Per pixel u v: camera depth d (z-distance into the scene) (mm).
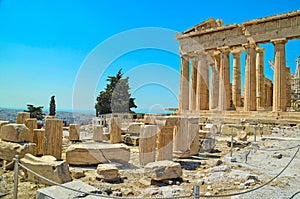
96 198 6871
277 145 17328
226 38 39531
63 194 6926
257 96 41250
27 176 9602
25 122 16312
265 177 10141
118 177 9992
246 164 12578
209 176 10375
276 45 34969
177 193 8273
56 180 8898
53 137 12914
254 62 36906
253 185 9047
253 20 36250
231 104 41469
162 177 9609
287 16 33656
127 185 9336
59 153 13117
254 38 36688
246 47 37375
